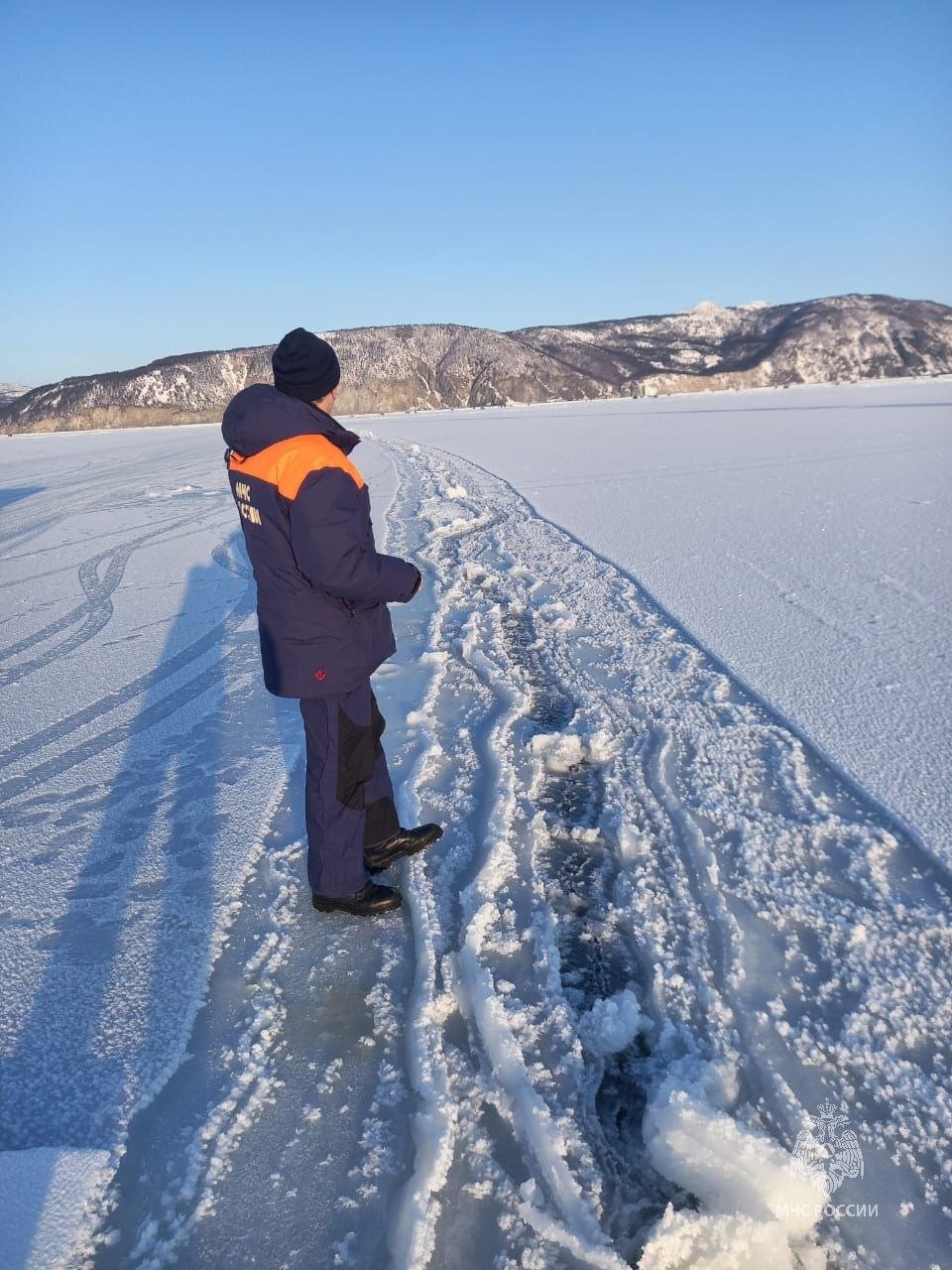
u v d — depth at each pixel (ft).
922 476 31.32
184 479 46.55
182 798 9.76
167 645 15.90
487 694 12.75
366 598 6.56
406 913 7.56
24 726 12.23
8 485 48.93
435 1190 4.90
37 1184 4.90
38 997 6.55
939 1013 6.12
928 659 12.66
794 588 16.96
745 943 6.95
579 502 30.66
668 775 9.82
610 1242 4.58
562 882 7.94
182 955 7.00
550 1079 5.65
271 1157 5.18
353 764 7.16
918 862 7.89
